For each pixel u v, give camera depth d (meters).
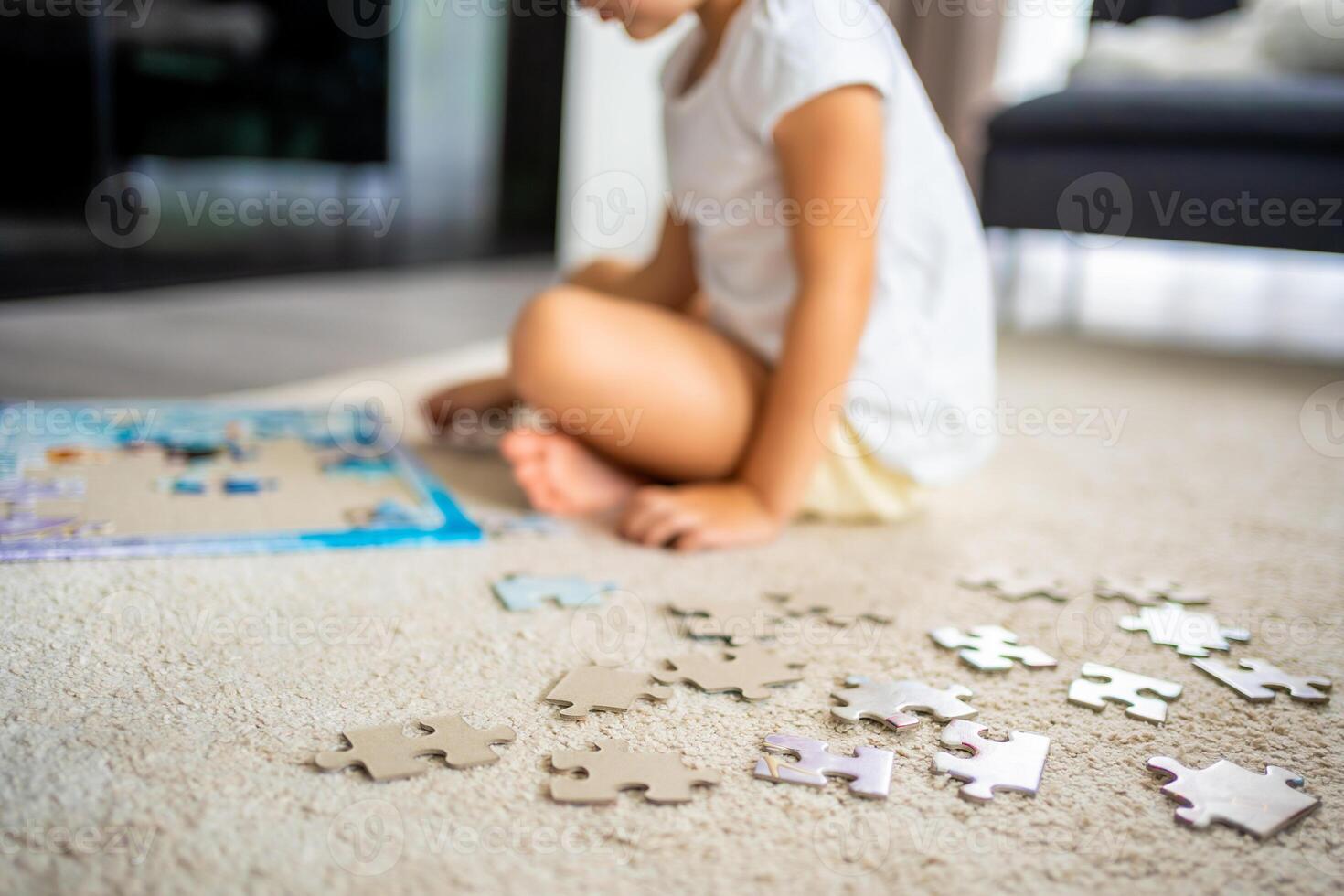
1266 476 1.42
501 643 0.81
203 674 0.74
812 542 1.09
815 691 0.77
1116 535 1.15
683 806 0.62
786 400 1.06
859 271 1.05
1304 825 0.63
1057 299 3.15
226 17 2.31
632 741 0.69
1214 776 0.67
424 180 2.91
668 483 1.18
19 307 2.03
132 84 2.15
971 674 0.81
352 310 2.27
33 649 0.76
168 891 0.52
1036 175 2.40
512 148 3.13
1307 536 1.17
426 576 0.94
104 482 1.10
